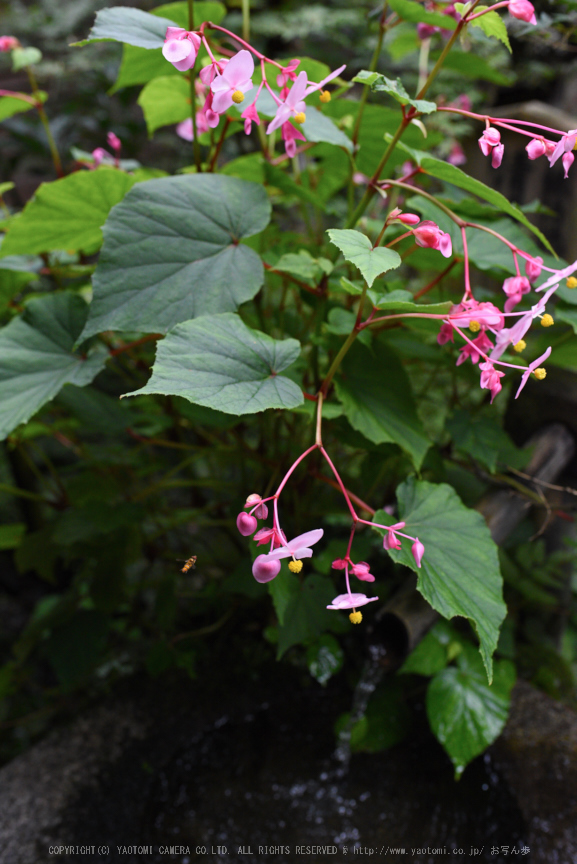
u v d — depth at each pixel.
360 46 1.58
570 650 1.36
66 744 0.92
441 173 0.71
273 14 1.61
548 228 1.20
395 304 0.65
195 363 0.64
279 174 0.81
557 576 1.17
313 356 0.83
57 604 1.16
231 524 1.07
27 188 2.20
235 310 0.70
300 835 0.88
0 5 2.02
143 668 1.05
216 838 0.87
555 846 0.81
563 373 1.03
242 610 1.13
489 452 0.88
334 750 0.95
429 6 0.83
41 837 0.83
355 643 1.02
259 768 0.94
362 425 0.75
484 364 0.65
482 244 0.82
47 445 1.78
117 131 1.95
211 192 0.74
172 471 1.10
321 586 0.82
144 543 1.17
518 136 1.20
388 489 1.09
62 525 0.99
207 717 0.95
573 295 0.79
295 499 0.92
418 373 1.20
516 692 0.96
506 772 0.88
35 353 0.79
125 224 0.71
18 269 0.88
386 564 1.06
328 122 0.82
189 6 0.71
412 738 0.95
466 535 0.72
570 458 1.06
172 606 1.05
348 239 0.63
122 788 0.87
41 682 1.46
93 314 0.69
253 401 0.62
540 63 1.33
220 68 0.63
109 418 0.96
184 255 0.71
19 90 2.08
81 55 1.81
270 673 1.01
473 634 0.96
